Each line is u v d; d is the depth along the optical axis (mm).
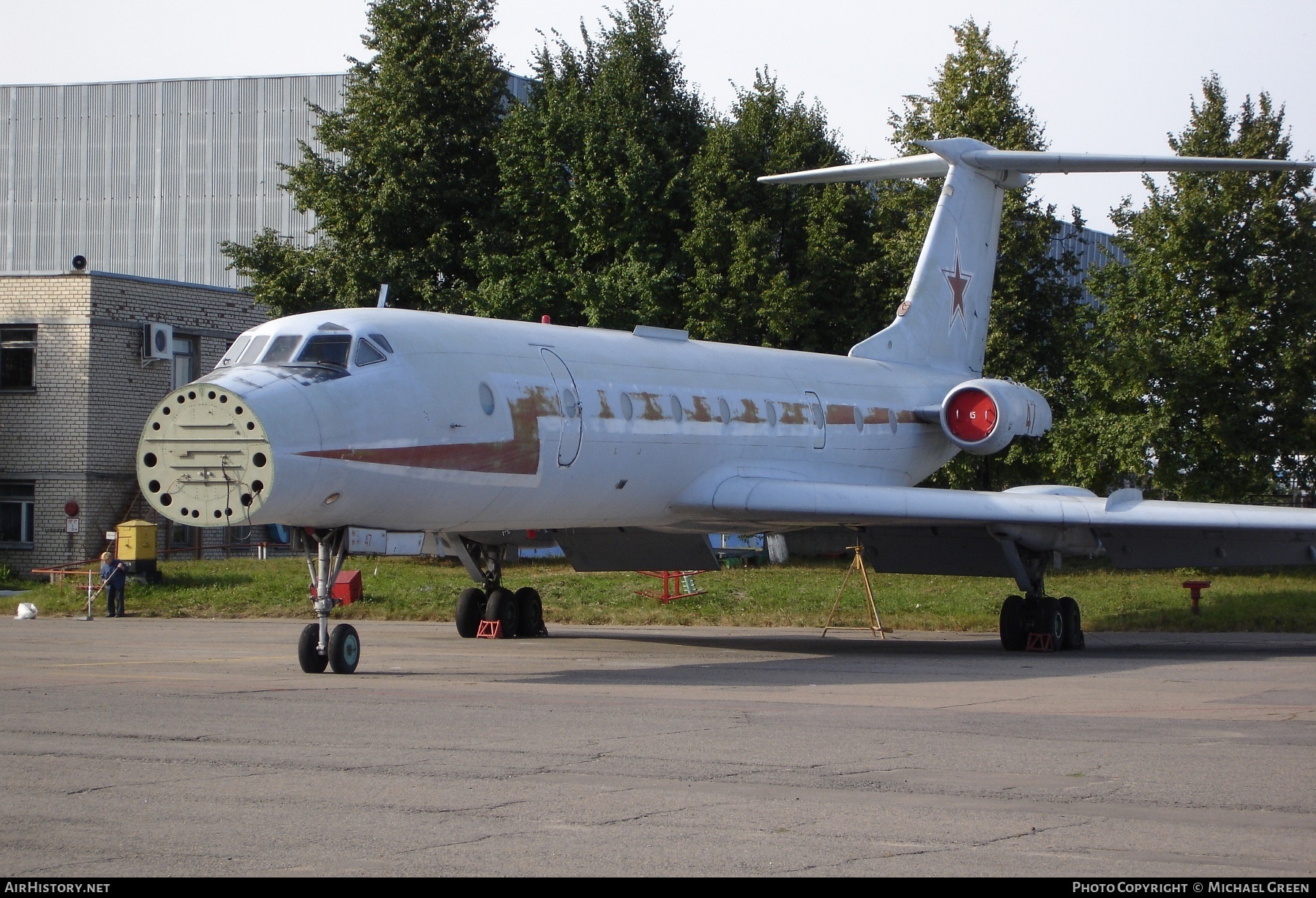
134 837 7027
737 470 20141
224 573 30484
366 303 40281
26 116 65625
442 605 26438
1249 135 36094
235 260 42531
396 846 6840
